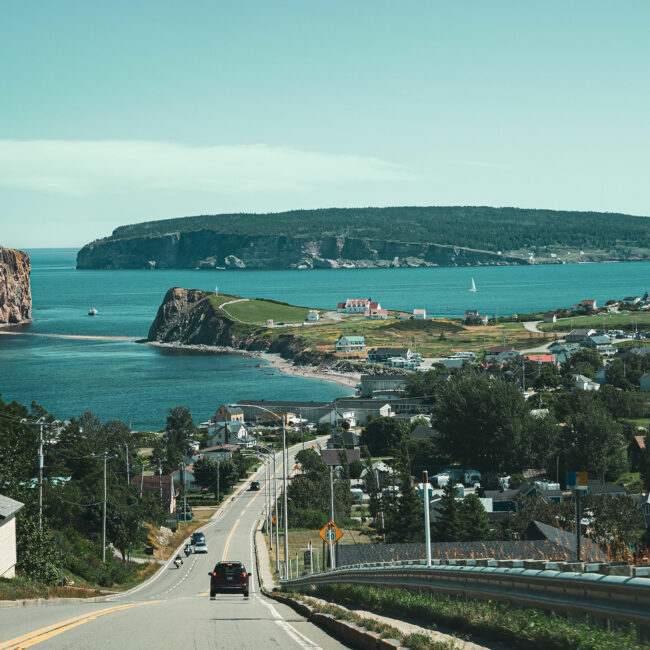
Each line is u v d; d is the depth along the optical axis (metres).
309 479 117.38
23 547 47.03
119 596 50.16
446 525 78.25
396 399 189.25
